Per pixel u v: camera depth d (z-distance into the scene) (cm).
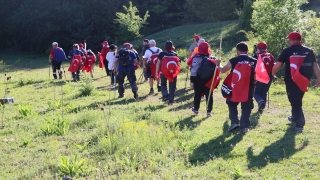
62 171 598
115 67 1251
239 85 746
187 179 552
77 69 1769
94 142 747
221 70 764
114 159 650
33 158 681
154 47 1299
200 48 917
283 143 692
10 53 4366
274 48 1650
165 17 4356
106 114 958
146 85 1516
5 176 606
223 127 823
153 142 702
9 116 1034
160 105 1090
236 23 3000
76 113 1037
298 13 1636
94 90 1369
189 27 3369
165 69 1062
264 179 520
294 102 753
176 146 698
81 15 4297
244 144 702
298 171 567
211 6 3744
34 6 4388
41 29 4294
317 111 935
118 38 3988
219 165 604
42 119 973
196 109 948
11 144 768
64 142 766
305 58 733
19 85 1705
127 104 1124
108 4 4347
